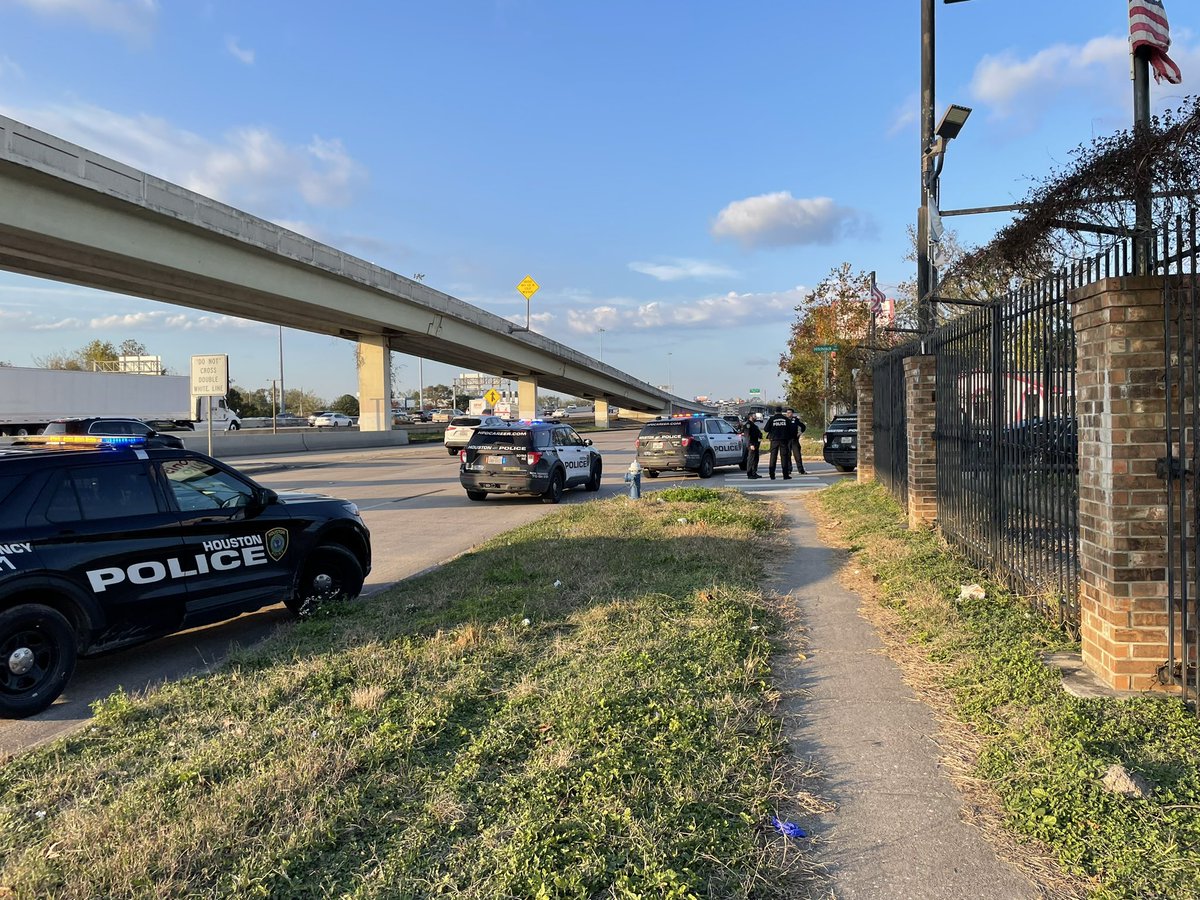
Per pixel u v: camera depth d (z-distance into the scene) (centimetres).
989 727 409
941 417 892
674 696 457
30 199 2236
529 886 282
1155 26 598
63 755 422
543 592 717
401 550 1106
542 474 1631
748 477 2075
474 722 436
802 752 399
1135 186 576
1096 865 291
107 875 297
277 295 3284
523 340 5462
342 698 472
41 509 532
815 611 662
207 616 616
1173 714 397
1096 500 454
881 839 320
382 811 343
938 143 1011
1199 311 407
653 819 324
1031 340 606
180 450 629
